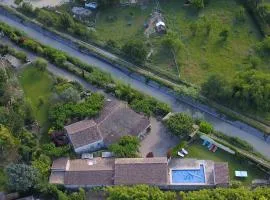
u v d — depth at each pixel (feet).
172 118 467.52
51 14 601.62
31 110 488.85
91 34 570.46
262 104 483.92
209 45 557.74
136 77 532.32
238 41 560.20
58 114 481.46
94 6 602.44
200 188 428.15
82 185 431.43
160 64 541.75
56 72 540.93
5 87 499.51
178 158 452.35
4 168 441.27
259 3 588.91
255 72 501.97
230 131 479.41
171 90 513.45
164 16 593.83
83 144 452.35
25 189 421.59
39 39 582.76
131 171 430.20
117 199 405.59
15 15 607.78
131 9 604.90
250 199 398.01
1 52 557.74
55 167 440.86
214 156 455.63
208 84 497.05
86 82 529.04
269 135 469.98
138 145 458.09
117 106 482.28
